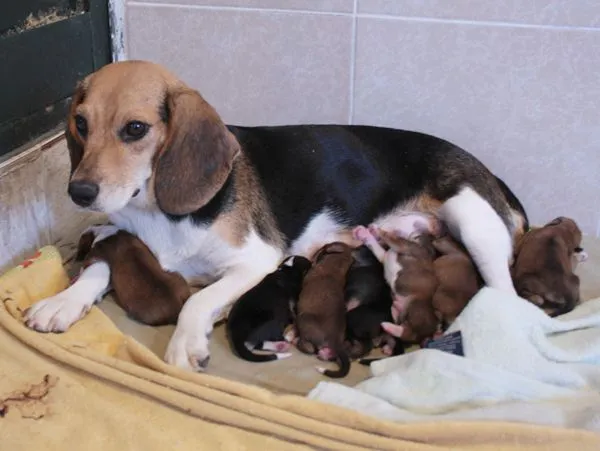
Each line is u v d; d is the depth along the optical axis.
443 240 1.20
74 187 1.01
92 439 0.91
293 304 1.10
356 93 1.37
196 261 1.15
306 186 1.20
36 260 1.13
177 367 0.98
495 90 1.33
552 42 1.28
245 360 1.05
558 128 1.33
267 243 1.17
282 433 0.91
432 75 1.33
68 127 1.10
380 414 0.94
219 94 1.42
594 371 1.01
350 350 1.07
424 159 1.24
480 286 1.18
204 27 1.37
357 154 1.24
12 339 1.01
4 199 1.17
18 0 1.17
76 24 1.31
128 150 1.05
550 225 1.22
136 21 1.39
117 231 1.15
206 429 0.92
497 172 1.38
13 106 1.19
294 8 1.33
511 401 0.96
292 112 1.41
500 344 1.01
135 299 1.09
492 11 1.28
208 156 1.08
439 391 0.96
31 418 0.93
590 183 1.35
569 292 1.12
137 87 1.05
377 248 1.15
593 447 0.90
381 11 1.31
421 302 1.09
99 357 0.98
